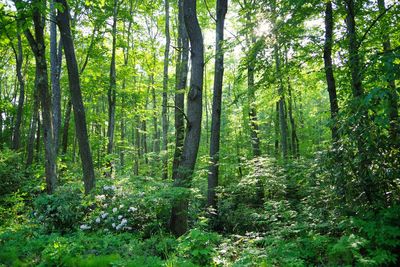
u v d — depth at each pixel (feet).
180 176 27.68
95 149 72.13
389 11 28.40
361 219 17.99
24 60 81.41
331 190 21.58
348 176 19.49
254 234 26.16
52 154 35.14
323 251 18.78
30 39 32.68
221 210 34.50
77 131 31.53
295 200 33.24
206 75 89.25
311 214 23.53
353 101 18.89
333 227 20.18
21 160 55.62
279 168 37.91
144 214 27.55
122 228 25.85
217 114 37.60
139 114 62.13
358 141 18.51
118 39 55.67
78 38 57.11
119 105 59.36
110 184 29.48
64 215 25.72
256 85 33.27
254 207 35.53
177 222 27.17
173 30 71.61
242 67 32.48
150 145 124.06
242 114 62.59
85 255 19.58
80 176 49.39
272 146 76.28
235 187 37.17
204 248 18.98
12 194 37.58
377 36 30.66
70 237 22.75
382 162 18.12
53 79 47.32
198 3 55.93
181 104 40.55
